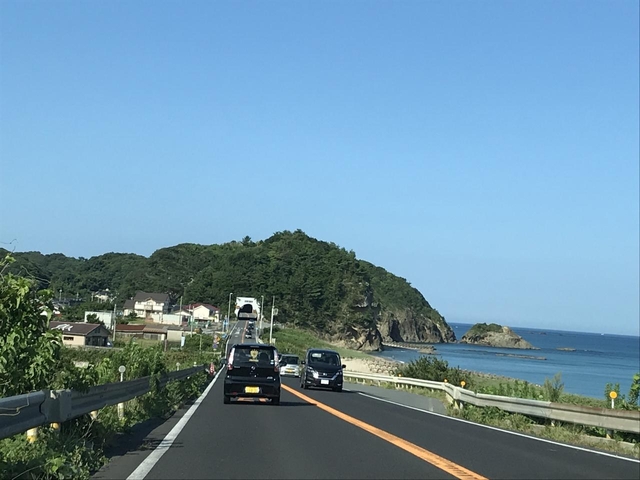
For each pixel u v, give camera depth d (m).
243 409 19.69
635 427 13.23
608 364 140.75
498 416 18.86
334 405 22.19
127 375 19.19
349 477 9.11
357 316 170.00
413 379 35.09
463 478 9.19
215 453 11.01
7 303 10.39
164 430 14.08
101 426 11.56
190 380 26.72
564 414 15.65
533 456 11.64
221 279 168.88
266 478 8.93
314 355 33.34
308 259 178.50
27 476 7.55
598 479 9.54
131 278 174.88
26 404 8.39
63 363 11.05
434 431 15.12
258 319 134.62
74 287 151.12
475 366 113.81
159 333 101.06
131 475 8.92
